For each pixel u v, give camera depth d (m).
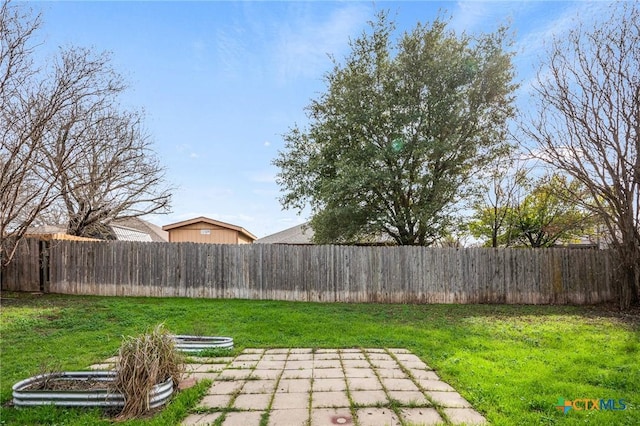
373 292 10.28
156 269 10.35
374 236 14.59
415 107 12.79
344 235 13.95
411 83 12.93
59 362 4.86
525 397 3.72
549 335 6.55
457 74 12.29
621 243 9.61
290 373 4.64
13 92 8.77
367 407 3.57
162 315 8.00
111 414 3.46
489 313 8.88
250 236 21.70
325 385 4.20
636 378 4.30
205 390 4.03
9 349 5.48
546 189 11.59
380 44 13.32
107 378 4.00
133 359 3.59
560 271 10.45
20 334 6.29
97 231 15.02
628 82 8.87
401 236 13.80
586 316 8.55
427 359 5.19
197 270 10.38
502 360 5.05
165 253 10.39
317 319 7.94
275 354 5.57
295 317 8.02
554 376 4.38
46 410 3.41
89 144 10.68
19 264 10.47
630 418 3.28
